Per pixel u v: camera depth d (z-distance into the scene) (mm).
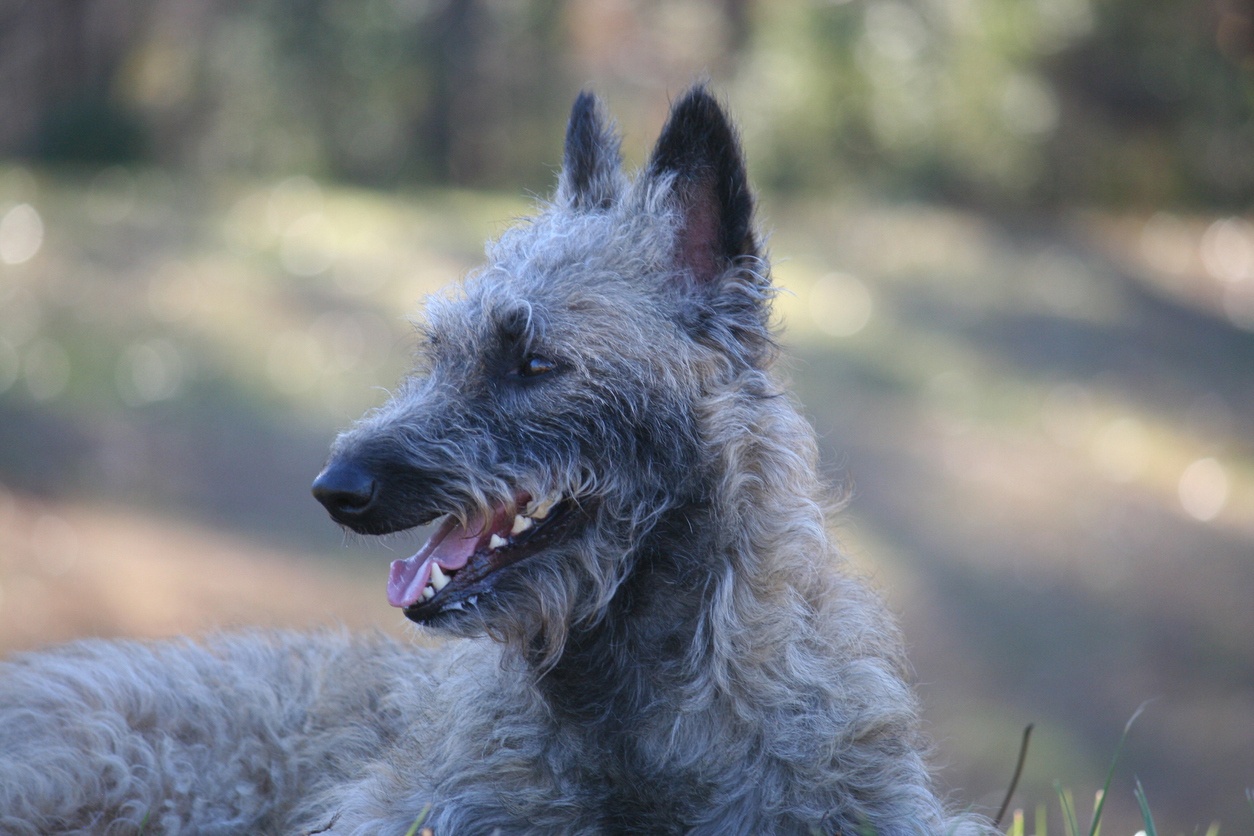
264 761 6230
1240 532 16812
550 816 5270
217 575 13172
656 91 32031
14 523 13633
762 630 5242
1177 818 11242
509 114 31984
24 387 16562
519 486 5363
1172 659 13742
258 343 18797
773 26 32562
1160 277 27578
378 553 14438
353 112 31391
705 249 5754
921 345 21516
